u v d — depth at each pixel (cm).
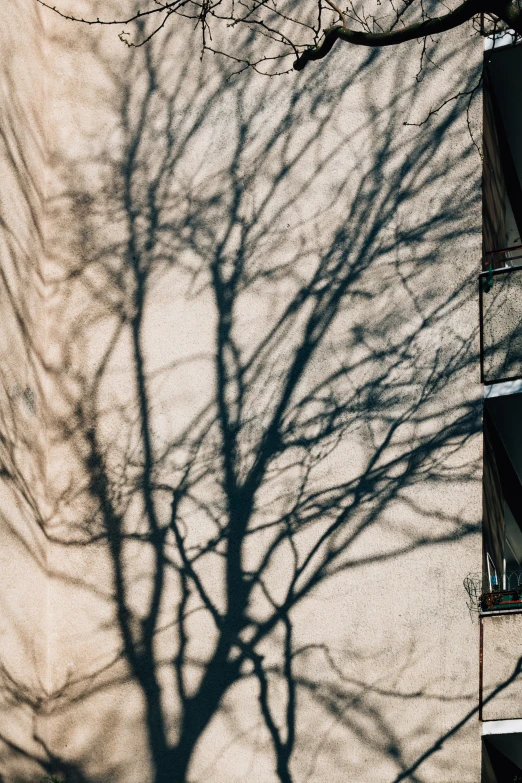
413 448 721
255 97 826
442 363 727
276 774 693
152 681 743
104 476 795
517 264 846
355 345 754
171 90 850
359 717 684
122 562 775
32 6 848
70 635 770
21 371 774
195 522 764
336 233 780
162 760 723
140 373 806
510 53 745
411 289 748
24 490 760
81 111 865
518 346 694
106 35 873
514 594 674
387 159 779
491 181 789
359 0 802
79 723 749
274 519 745
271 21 830
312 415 754
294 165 803
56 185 855
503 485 798
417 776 658
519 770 717
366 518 721
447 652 675
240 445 767
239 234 806
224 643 733
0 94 775
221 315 796
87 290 831
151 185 839
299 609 721
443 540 696
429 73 780
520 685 645
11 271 771
